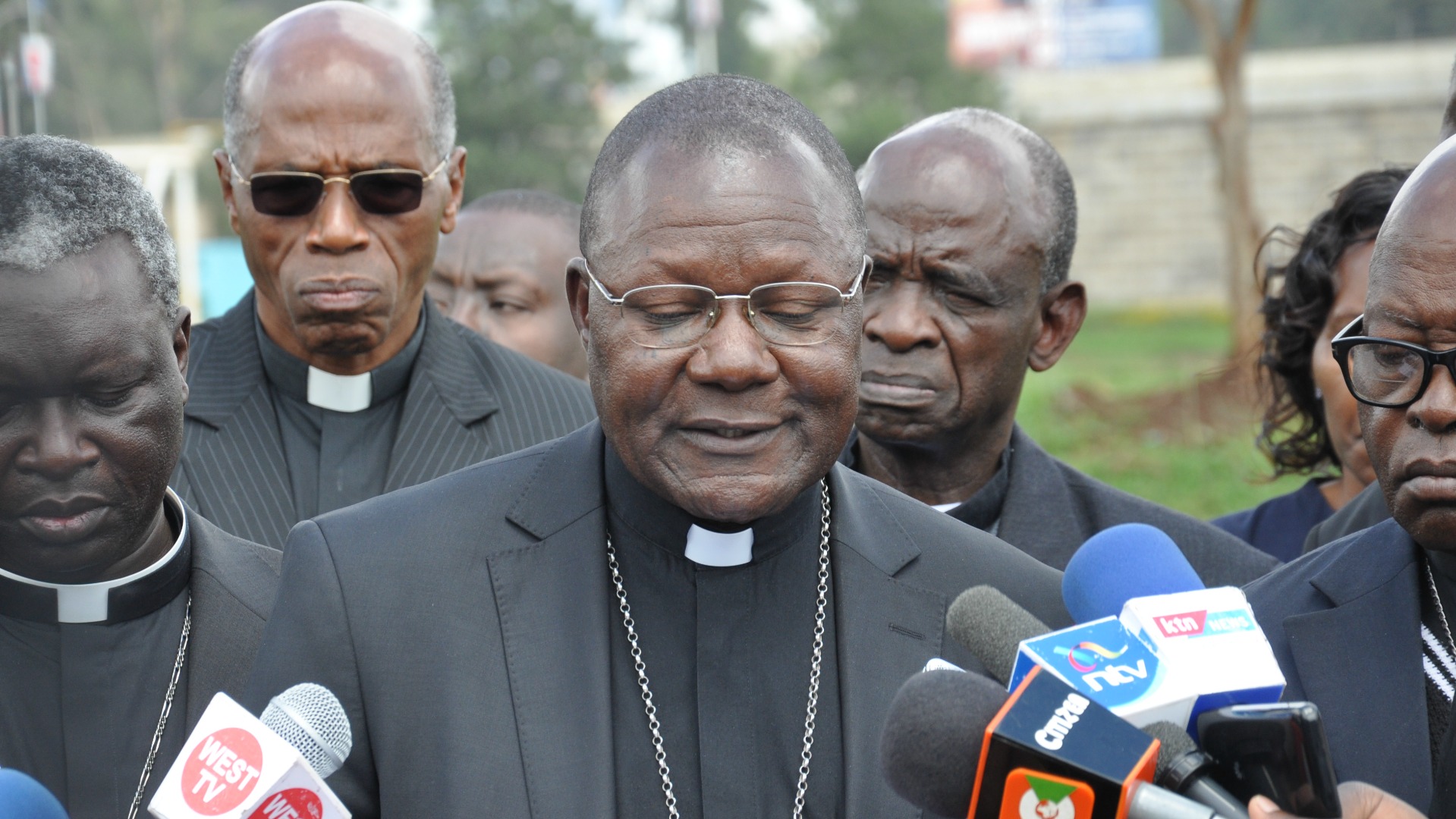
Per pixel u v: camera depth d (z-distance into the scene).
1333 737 2.30
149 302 2.36
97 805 2.46
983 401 3.35
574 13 25.19
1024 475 3.56
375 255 3.53
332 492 3.61
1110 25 31.02
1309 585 2.50
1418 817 1.84
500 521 2.41
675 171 2.15
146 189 2.48
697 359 2.13
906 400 3.29
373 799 2.29
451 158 3.81
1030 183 3.38
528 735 2.22
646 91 28.45
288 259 3.52
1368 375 2.21
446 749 2.22
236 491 3.51
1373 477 3.61
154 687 2.54
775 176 2.15
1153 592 2.10
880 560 2.45
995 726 1.72
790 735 2.32
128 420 2.34
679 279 2.13
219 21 32.25
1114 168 27.73
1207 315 25.88
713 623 2.35
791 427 2.20
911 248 3.27
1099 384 17.02
